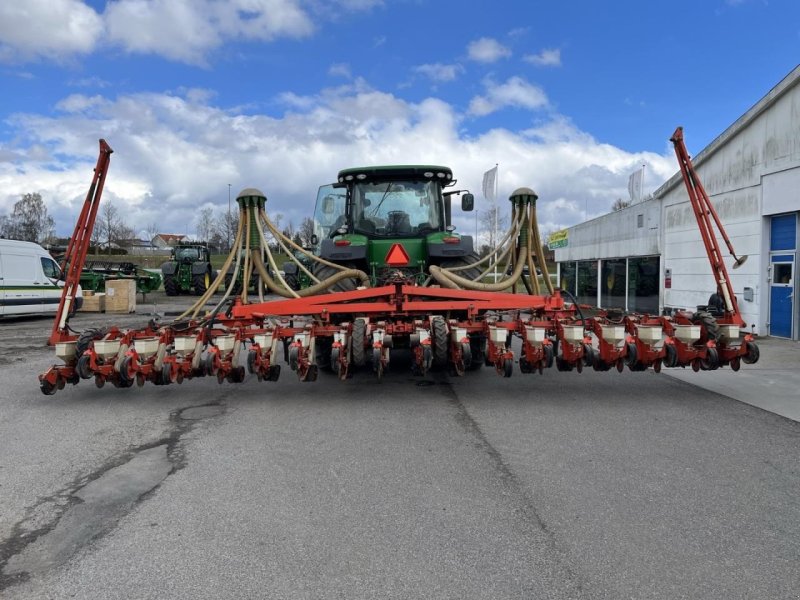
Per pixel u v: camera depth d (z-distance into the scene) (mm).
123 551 3141
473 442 4992
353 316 6875
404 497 3832
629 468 4328
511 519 3494
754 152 12094
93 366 5977
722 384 7352
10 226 59406
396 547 3168
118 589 2779
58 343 6203
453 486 4012
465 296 6652
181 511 3637
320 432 5340
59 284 17250
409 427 5477
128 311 19266
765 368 8453
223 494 3898
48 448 4898
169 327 6543
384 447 4879
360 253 7797
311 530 3375
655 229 16250
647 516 3518
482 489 3953
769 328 11875
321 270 8289
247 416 5918
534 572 2902
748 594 2701
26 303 16078
